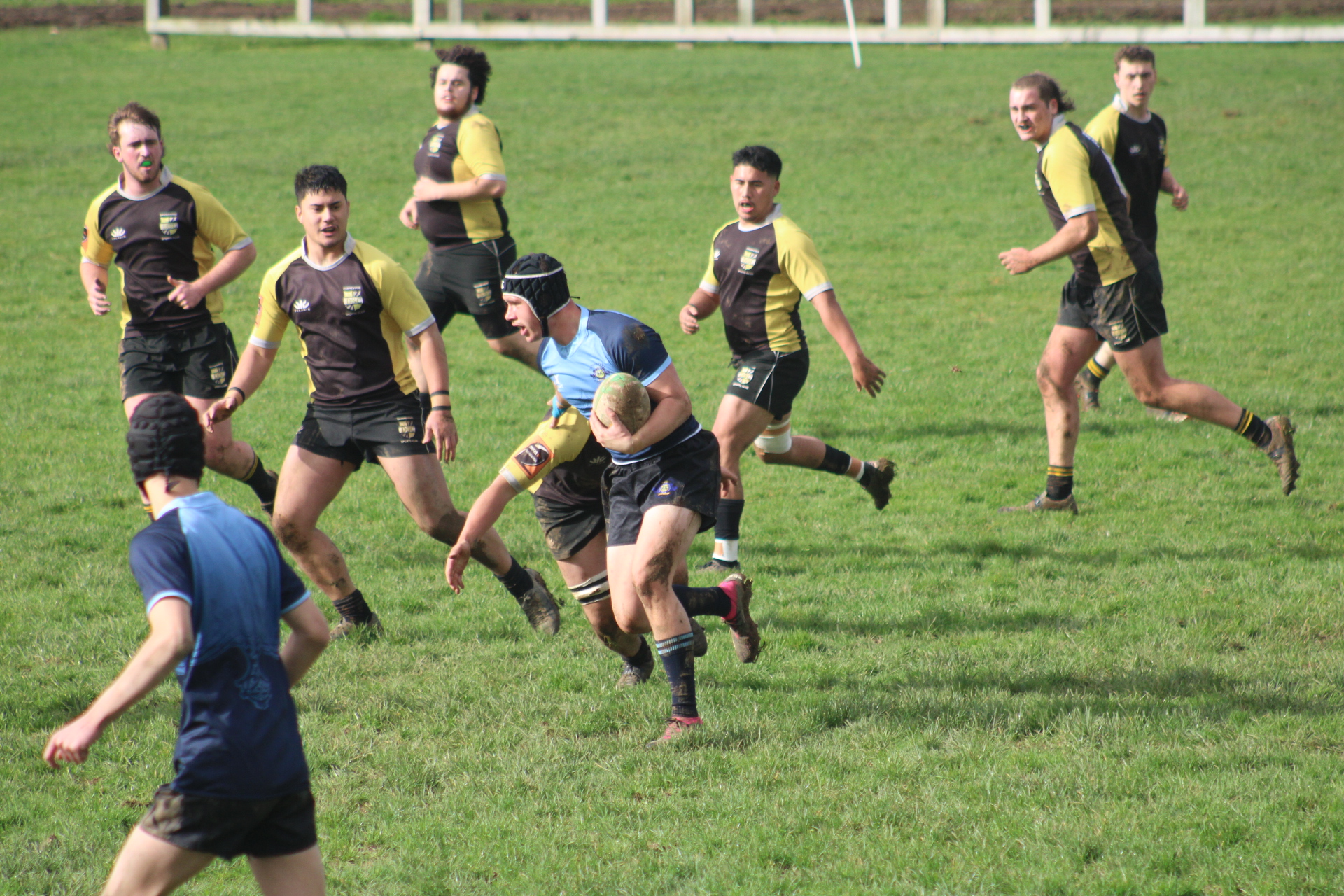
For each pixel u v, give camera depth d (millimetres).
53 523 28594
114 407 38656
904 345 46219
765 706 19531
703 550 27594
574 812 16469
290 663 12602
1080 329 28391
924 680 20312
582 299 53469
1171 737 17922
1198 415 28062
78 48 131125
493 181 32125
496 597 24703
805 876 14891
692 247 62625
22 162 79500
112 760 18047
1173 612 22906
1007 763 17359
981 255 60625
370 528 28578
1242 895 14195
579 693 20312
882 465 28422
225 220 26406
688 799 16766
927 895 14422
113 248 26328
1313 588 23719
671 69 117125
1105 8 132875
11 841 15773
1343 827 15312
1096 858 15078
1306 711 18594
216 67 120562
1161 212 67625
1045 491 29594
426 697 20031
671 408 17859
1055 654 21219
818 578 25547
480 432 36344
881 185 76125
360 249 21188
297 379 42750
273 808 11844
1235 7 128750
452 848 15719
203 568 11453
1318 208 66875
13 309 51094
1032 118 27203
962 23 131500
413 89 108750
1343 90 95250
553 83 110312
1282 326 46281
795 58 121812
